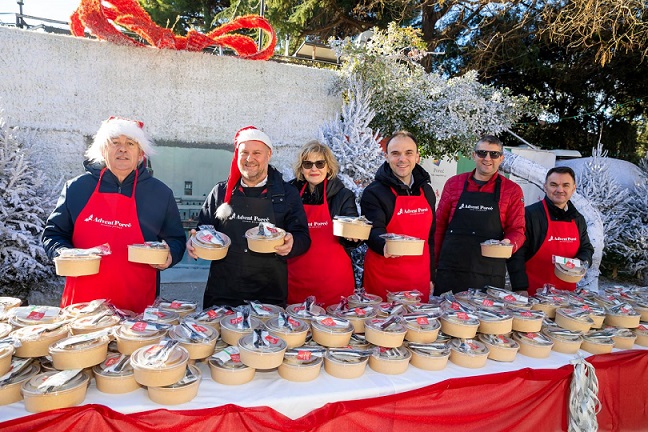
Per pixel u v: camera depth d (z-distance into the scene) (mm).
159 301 2330
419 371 2018
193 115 5477
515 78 14422
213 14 13312
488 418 1995
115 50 5066
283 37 11797
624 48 11953
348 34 13734
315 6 11977
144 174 2635
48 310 1963
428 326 2156
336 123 5289
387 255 2658
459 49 13219
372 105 6188
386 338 2004
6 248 4344
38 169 4715
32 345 1666
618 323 2621
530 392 2098
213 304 2613
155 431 1510
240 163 2510
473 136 6738
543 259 3490
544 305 2680
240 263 2570
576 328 2482
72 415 1458
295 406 1692
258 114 5773
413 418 1828
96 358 1643
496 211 3289
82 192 2529
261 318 2137
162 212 2643
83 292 2451
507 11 12062
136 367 1568
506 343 2250
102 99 5082
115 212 2510
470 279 3309
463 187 3482
